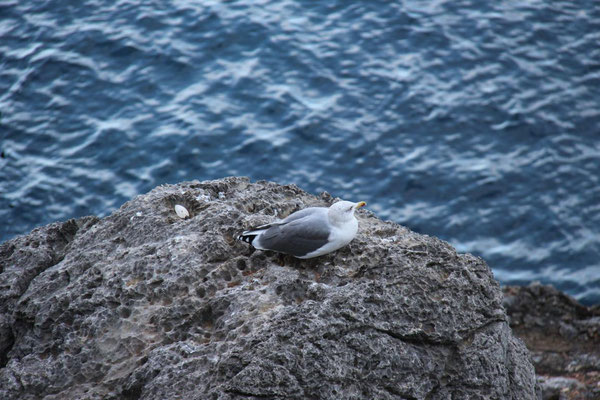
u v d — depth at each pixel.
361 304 7.37
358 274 8.04
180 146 20.19
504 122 21.42
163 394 6.91
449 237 18.73
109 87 21.73
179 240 8.41
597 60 23.39
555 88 22.45
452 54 23.38
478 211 19.27
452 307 7.64
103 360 7.55
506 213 19.23
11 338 8.29
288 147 20.38
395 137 20.86
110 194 19.16
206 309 7.72
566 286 17.72
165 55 22.69
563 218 19.16
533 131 21.20
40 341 7.94
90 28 23.50
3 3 24.52
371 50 23.36
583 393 12.41
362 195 19.47
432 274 7.81
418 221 18.97
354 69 22.69
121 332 7.72
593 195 19.64
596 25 24.55
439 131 21.08
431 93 22.08
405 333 7.34
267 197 9.55
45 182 19.31
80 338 7.75
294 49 23.16
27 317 8.13
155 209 9.20
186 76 22.17
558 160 20.50
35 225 18.50
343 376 6.95
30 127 20.62
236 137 20.52
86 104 21.30
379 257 8.23
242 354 6.90
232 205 9.21
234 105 21.39
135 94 21.58
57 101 21.33
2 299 8.53
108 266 8.35
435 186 19.73
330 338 7.09
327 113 21.31
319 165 20.05
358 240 8.47
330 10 24.75
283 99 21.62
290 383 6.72
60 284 8.45
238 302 7.63
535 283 15.30
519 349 8.28
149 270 8.14
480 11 24.92
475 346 7.52
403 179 19.86
